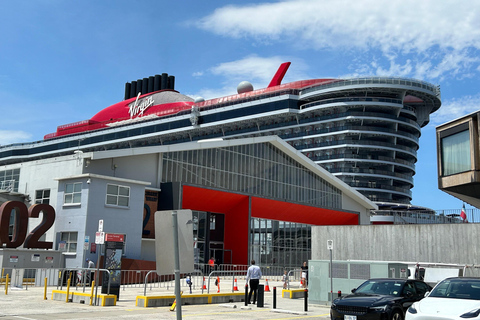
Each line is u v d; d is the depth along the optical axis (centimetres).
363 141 10162
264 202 4888
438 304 1122
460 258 2555
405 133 10538
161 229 686
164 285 2914
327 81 10944
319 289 2194
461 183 2384
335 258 3006
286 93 11438
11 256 2870
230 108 12212
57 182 3597
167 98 14688
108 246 2023
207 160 4475
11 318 1435
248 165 4878
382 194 10131
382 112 10725
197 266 4053
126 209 3397
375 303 1366
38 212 3103
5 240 2956
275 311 1819
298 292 2511
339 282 2147
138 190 3512
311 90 10994
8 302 1888
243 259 4572
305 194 5441
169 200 3944
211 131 12912
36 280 2703
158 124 13625
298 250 5519
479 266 2295
